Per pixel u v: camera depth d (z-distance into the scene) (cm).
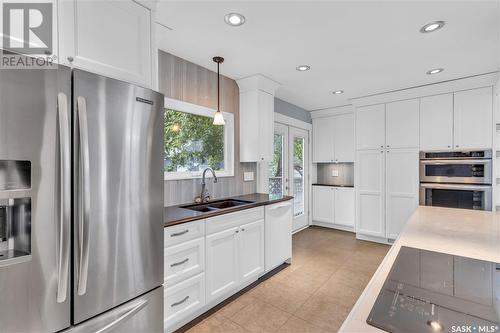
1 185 104
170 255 180
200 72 273
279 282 266
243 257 244
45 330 105
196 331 190
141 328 142
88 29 128
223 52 242
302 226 476
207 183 282
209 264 210
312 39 217
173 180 249
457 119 322
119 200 128
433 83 329
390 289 81
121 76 142
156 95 147
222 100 300
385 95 372
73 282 112
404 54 246
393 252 116
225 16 184
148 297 145
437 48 233
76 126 111
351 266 306
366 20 189
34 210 101
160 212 151
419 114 349
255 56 251
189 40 219
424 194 348
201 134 279
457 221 176
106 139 122
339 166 495
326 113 478
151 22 160
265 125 318
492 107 301
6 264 95
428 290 80
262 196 315
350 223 451
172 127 250
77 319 114
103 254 122
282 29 202
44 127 103
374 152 387
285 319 204
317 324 198
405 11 178
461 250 117
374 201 389
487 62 264
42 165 102
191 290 196
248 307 221
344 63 267
